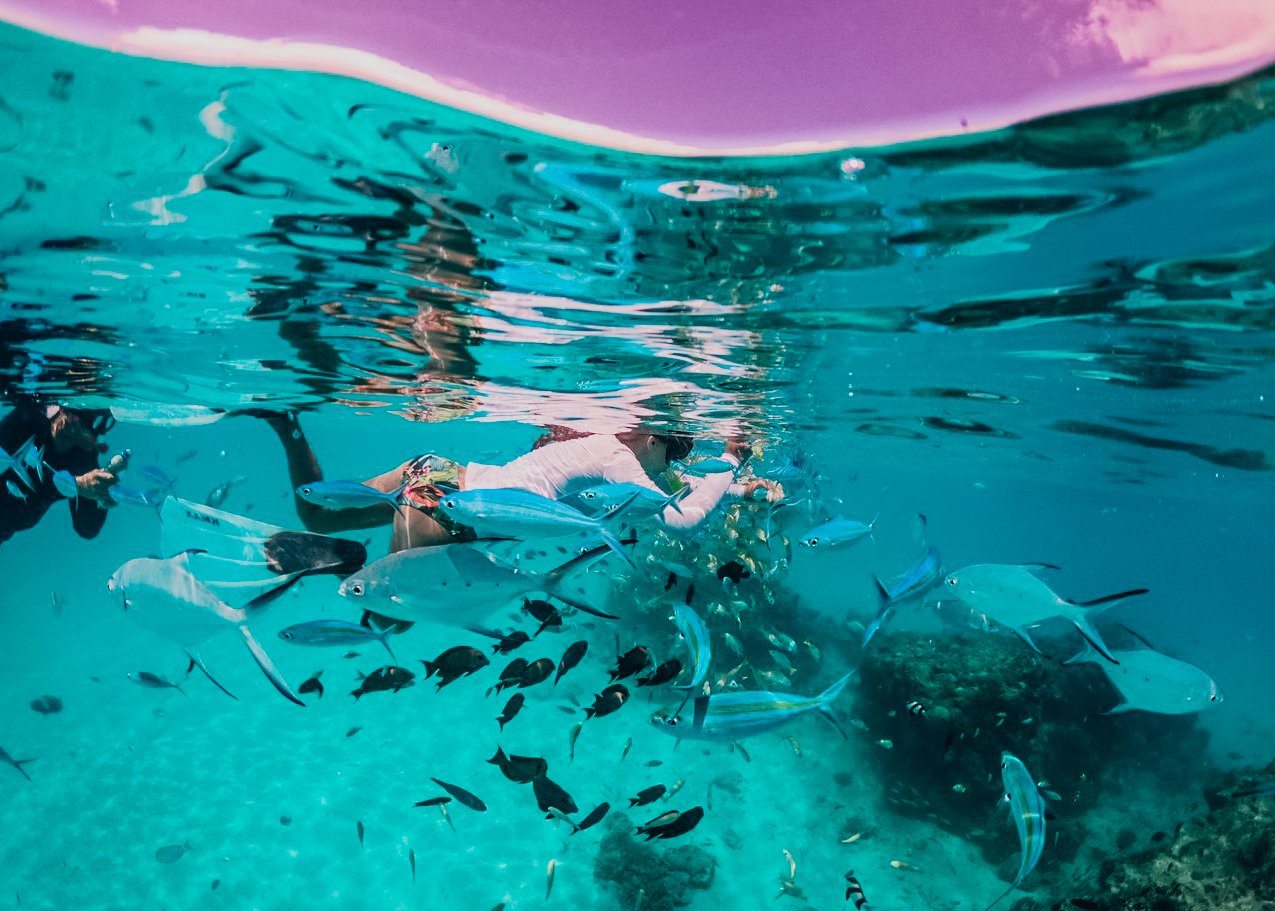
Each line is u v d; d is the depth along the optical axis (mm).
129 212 2016
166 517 1812
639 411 5488
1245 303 2602
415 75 1365
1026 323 3025
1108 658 1912
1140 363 3555
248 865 4078
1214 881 2738
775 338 3316
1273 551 36781
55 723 6098
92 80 1385
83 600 12633
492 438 10781
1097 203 1901
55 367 3986
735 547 4113
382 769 5133
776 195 1878
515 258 2395
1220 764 6500
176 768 5191
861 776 5289
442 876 4008
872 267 2422
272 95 1439
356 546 1906
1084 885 3164
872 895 4105
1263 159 1639
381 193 1919
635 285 2637
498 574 1529
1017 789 1555
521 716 5855
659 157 1662
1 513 2605
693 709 1657
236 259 2393
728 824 4652
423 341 3451
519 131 1561
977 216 2002
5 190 1854
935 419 5953
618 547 1568
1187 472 8117
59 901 3791
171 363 3941
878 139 1543
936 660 5133
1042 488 14336
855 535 2662
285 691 1500
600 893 3922
